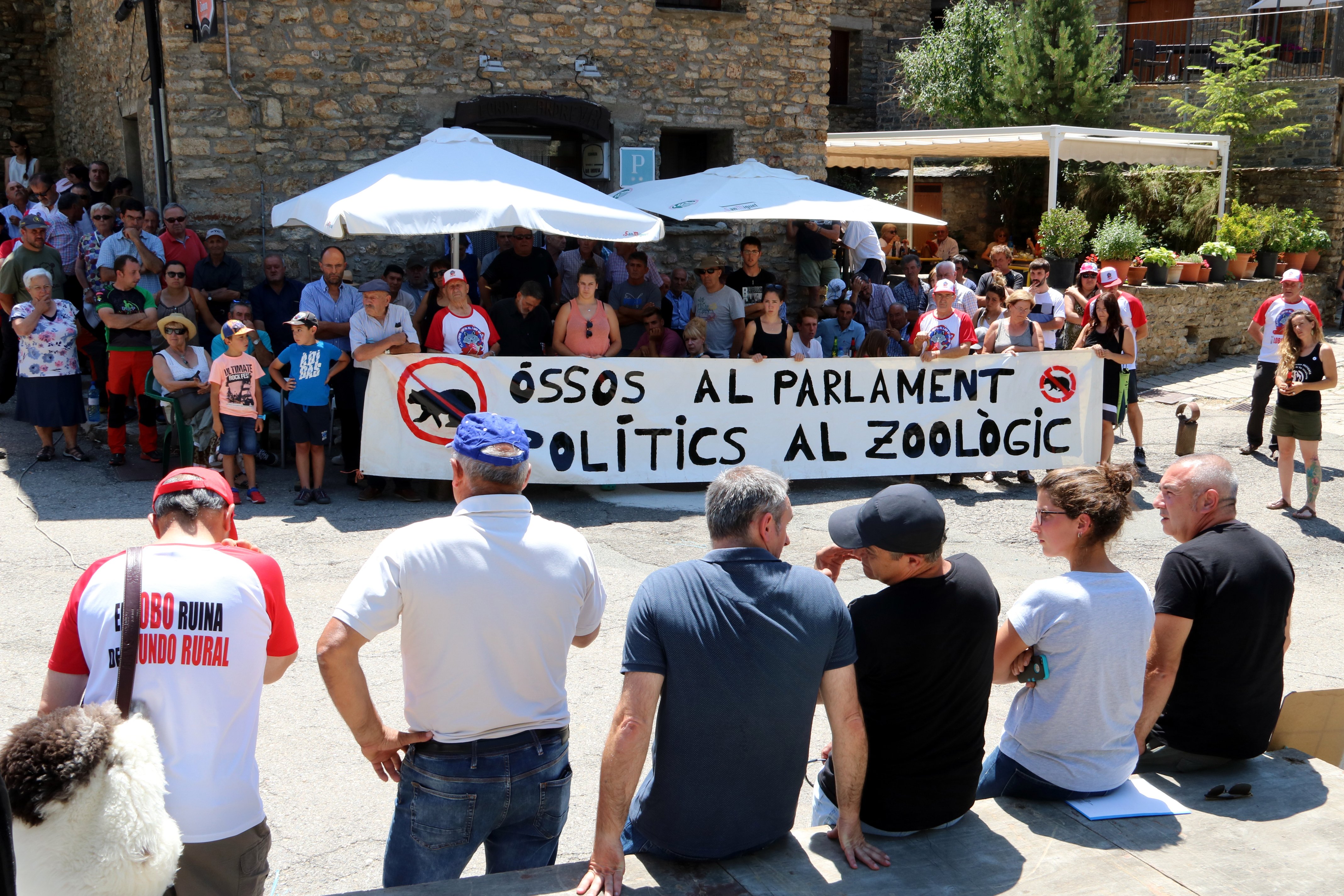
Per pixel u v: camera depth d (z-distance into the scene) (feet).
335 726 15.43
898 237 62.64
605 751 8.70
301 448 25.91
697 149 42.14
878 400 29.55
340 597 19.98
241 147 33.12
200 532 9.46
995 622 9.60
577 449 27.66
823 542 24.93
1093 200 55.36
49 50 53.62
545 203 26.00
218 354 27.89
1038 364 29.99
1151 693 11.09
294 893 11.61
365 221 24.76
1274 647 11.23
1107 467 10.47
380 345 25.91
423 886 9.06
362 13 33.96
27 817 7.01
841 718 9.13
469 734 9.41
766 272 36.40
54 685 8.69
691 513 26.89
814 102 41.50
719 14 39.19
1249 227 53.21
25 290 31.14
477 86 35.86
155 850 7.38
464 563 9.22
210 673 8.63
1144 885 9.35
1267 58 62.90
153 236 31.27
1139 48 64.69
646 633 8.71
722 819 9.10
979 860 9.65
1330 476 31.14
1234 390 43.47
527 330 28.48
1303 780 11.35
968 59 62.39
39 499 25.22
